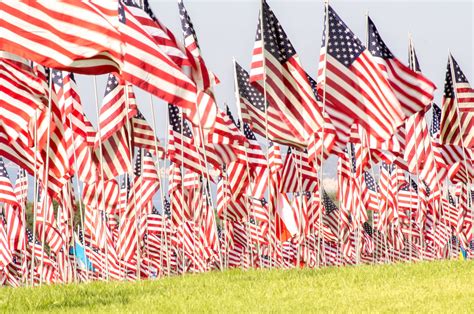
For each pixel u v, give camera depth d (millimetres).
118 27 59969
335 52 73812
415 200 152625
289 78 75188
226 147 105375
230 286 56406
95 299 52375
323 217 139625
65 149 76500
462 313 42250
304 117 75125
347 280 56625
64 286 61875
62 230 121750
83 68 59719
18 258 137375
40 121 75438
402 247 146000
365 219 139000
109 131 87562
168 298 51562
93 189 115250
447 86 100000
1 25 59000
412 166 108375
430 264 65000
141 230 122312
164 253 146125
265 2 74688
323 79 74000
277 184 110562
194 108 60688
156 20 70688
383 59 77250
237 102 90062
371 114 73750
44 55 59156
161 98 60031
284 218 90625
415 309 43875
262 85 77000
